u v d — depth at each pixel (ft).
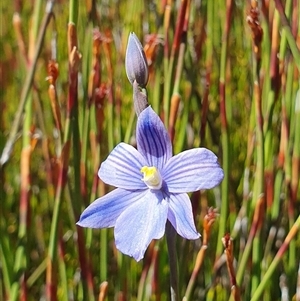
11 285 1.03
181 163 0.77
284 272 1.08
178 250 1.02
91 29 1.11
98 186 1.14
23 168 1.05
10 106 1.79
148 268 1.09
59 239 1.06
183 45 1.00
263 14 1.01
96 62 1.07
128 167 0.79
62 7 1.76
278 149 1.13
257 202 0.97
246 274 1.10
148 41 1.07
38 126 1.46
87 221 0.78
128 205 0.78
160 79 1.09
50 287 0.99
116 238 0.77
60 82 1.52
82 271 1.04
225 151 1.03
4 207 1.40
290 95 1.05
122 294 1.11
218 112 1.27
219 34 1.36
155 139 0.78
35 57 1.01
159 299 1.08
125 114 1.34
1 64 1.86
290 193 1.02
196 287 1.18
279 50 1.02
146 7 1.27
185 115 1.10
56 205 0.97
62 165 0.97
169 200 0.77
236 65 1.44
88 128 1.07
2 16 2.08
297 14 1.02
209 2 1.16
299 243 1.11
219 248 1.05
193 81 1.10
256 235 0.98
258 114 0.96
